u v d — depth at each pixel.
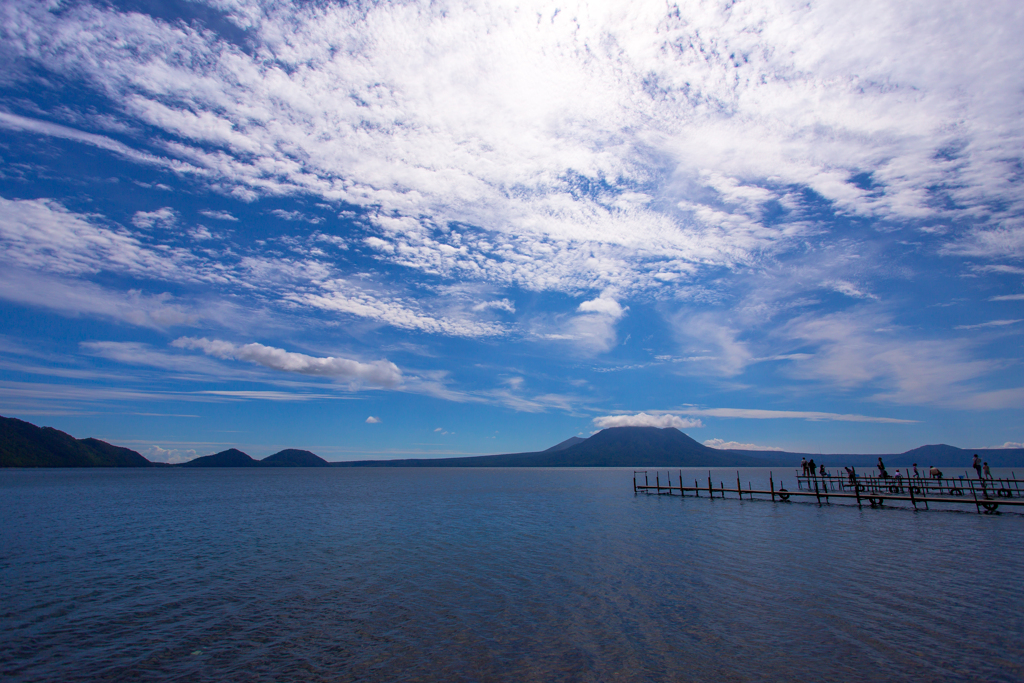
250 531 39.94
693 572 23.80
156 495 86.94
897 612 17.66
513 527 40.59
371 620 17.77
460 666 13.96
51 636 16.64
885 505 52.44
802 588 20.75
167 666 14.26
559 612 18.27
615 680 12.97
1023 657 13.91
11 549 32.41
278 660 14.57
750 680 12.84
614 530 38.00
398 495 84.69
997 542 30.55
